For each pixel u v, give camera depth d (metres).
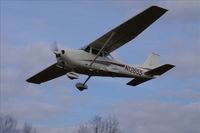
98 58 31.73
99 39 31.27
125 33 30.94
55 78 35.06
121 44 31.94
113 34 30.94
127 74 33.19
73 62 30.77
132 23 30.09
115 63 32.50
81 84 31.52
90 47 31.66
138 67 34.06
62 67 30.98
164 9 28.94
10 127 50.91
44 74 34.47
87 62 31.20
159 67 33.09
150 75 34.09
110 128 49.09
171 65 32.81
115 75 32.78
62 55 30.55
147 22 30.00
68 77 30.48
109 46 32.03
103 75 32.28
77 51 31.09
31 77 34.75
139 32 30.83
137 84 34.38
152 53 35.75
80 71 31.38
